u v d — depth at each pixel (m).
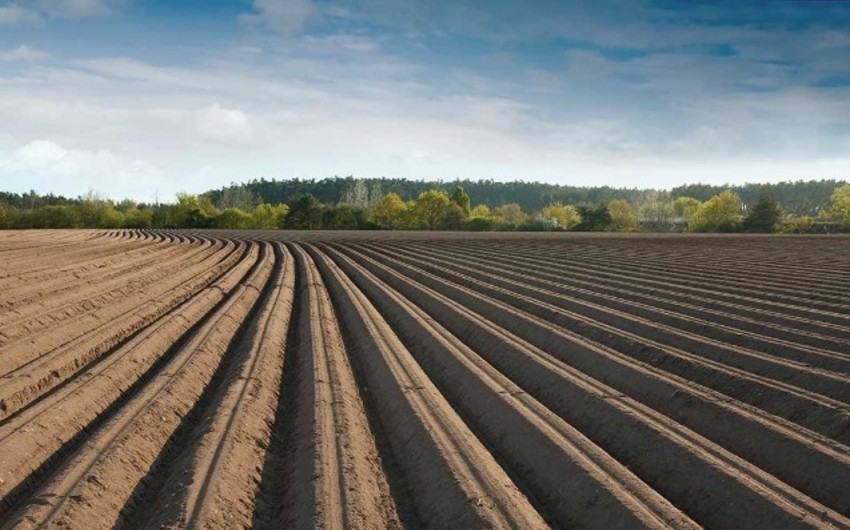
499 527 6.30
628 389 10.98
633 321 15.20
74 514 6.36
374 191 185.50
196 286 22.34
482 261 32.03
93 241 48.16
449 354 12.88
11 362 12.00
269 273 27.84
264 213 107.06
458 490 7.06
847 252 38.25
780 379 11.10
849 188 99.44
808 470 7.65
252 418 9.38
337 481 7.35
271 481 7.83
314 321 16.41
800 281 23.34
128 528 6.64
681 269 27.78
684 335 13.67
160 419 9.16
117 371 11.23
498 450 8.74
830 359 11.83
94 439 8.23
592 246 44.81
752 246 44.72
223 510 6.71
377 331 14.95
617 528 6.43
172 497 6.91
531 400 10.03
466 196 115.75
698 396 9.88
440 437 8.53
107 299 18.91
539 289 20.72
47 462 7.94
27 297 18.38
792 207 197.50
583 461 7.68
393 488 7.67
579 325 15.20
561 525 6.86
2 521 6.66
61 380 11.41
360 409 10.23
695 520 6.97
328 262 32.47
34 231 68.62
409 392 10.46
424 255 36.38
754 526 6.51
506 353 13.20
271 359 12.86
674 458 7.90
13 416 9.55
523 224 100.44
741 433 8.73
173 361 12.05
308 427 9.05
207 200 120.19
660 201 138.38
